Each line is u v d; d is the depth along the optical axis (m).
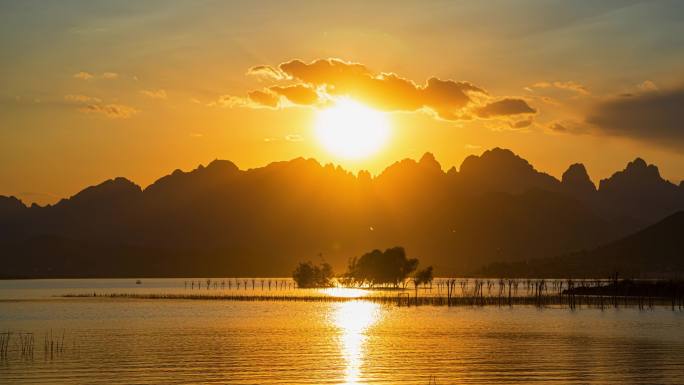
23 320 126.81
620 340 92.06
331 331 105.50
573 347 85.25
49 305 175.38
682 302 173.00
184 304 178.88
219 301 193.75
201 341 92.06
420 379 64.62
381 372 67.88
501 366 71.12
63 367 70.75
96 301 196.00
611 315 136.25
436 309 157.50
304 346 86.94
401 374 66.94
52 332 104.06
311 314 141.38
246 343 89.81
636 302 176.75
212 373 67.31
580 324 116.25
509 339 93.81
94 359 75.75
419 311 150.12
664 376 65.75
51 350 80.56
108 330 107.00
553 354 79.31
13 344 88.44
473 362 73.69
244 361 74.31
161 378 65.00
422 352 81.31
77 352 81.25
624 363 72.69
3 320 126.75
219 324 117.69
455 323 119.31
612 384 62.12
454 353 80.38
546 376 65.88
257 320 126.25
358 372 67.88
